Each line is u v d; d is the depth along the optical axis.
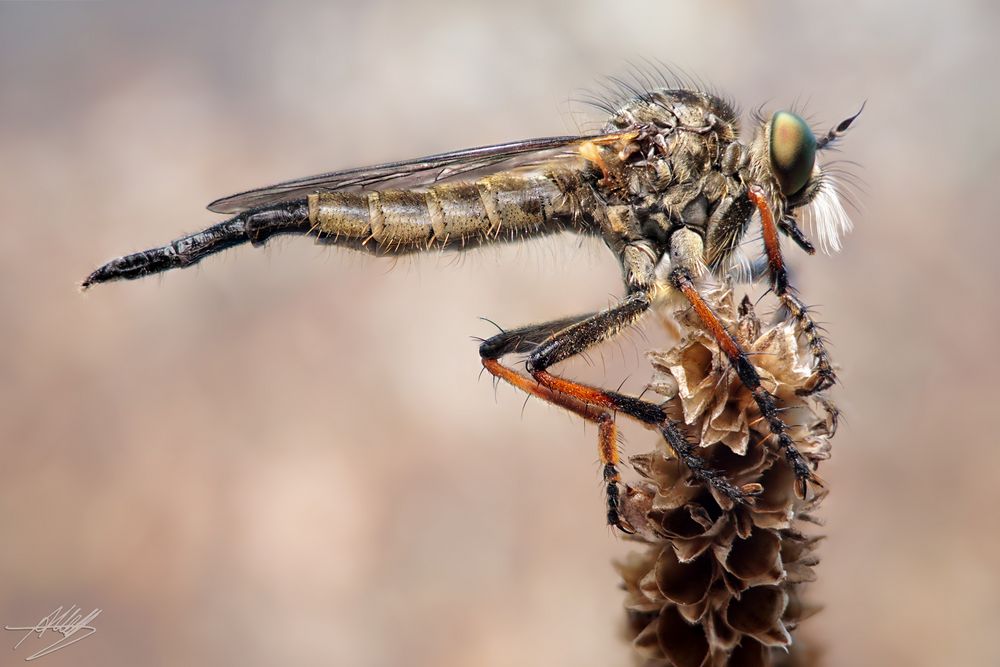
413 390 0.09
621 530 0.07
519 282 0.09
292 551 0.09
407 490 0.09
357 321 0.09
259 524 0.09
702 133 0.08
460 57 0.10
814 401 0.07
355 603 0.09
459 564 0.09
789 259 0.08
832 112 0.10
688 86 0.08
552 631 0.08
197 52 0.11
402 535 0.09
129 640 0.09
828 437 0.07
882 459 0.09
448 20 0.11
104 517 0.09
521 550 0.09
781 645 0.07
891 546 0.08
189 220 0.10
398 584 0.09
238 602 0.09
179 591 0.09
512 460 0.09
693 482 0.07
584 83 0.10
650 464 0.07
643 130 0.08
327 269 0.09
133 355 0.09
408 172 0.08
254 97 0.10
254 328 0.09
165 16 0.11
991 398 0.09
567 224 0.08
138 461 0.09
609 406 0.07
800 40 0.10
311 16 0.11
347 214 0.08
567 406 0.07
